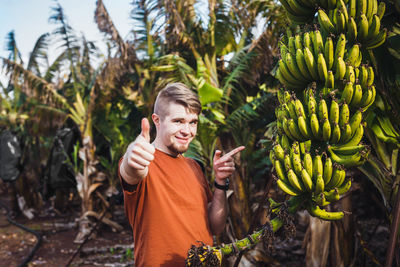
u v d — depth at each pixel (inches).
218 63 195.6
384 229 229.6
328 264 146.2
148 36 200.4
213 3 175.3
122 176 50.4
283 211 49.3
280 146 53.7
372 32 53.2
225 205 63.1
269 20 153.9
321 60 49.8
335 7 55.8
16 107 361.1
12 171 343.6
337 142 49.9
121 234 301.0
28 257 231.1
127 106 274.2
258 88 196.5
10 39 288.8
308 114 51.3
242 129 177.0
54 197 403.9
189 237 53.5
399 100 66.1
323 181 46.3
